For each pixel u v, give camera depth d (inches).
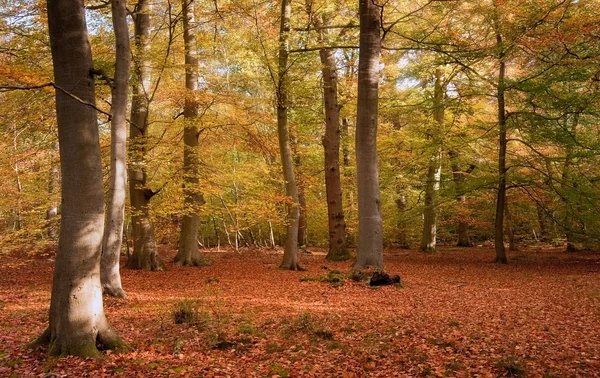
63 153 216.1
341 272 514.3
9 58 450.3
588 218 631.8
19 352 217.9
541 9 531.5
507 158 721.6
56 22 214.8
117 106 360.8
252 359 221.8
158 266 589.9
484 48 580.1
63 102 213.9
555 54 587.8
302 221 1015.6
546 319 295.0
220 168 654.5
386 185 900.0
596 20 510.0
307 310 334.6
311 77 784.9
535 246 1080.2
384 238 1082.7
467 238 1130.0
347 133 947.3
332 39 685.3
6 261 683.4
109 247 382.6
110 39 513.7
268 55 594.9
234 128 606.2
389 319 299.7
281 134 602.5
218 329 266.5
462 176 844.0
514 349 227.6
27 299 379.2
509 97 674.2
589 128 681.0
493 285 458.6
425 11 668.7
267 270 601.6
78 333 214.2
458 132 772.0
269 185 730.2
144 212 579.8
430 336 254.2
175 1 601.6
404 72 793.6
